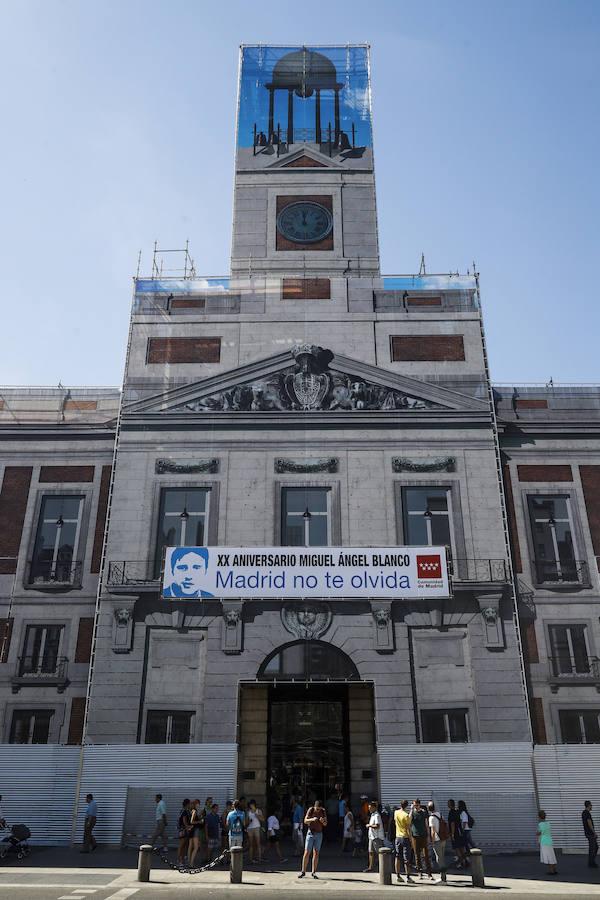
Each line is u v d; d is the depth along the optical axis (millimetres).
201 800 24969
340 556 27984
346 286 33094
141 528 28844
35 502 29969
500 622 27391
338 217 37000
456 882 18656
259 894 16516
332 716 28781
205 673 26750
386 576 27734
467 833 21391
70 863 21250
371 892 16922
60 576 28812
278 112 39500
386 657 26984
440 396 30859
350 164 38219
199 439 30219
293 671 26969
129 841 24500
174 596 27406
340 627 27375
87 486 30203
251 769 27359
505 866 21719
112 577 28016
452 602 27719
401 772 25469
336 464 29859
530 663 27297
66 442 30891
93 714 26188
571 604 28172
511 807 24922
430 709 26453
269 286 33062
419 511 29344
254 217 36969
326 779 27906
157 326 32312
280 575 27734
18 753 25859
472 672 26797
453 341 32000
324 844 25453
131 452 30016
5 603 28359
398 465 29828
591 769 25422
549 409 31203
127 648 26984
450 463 29875
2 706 26953
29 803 25188
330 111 39562
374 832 20328
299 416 30531
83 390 31781
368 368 31359
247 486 29516
